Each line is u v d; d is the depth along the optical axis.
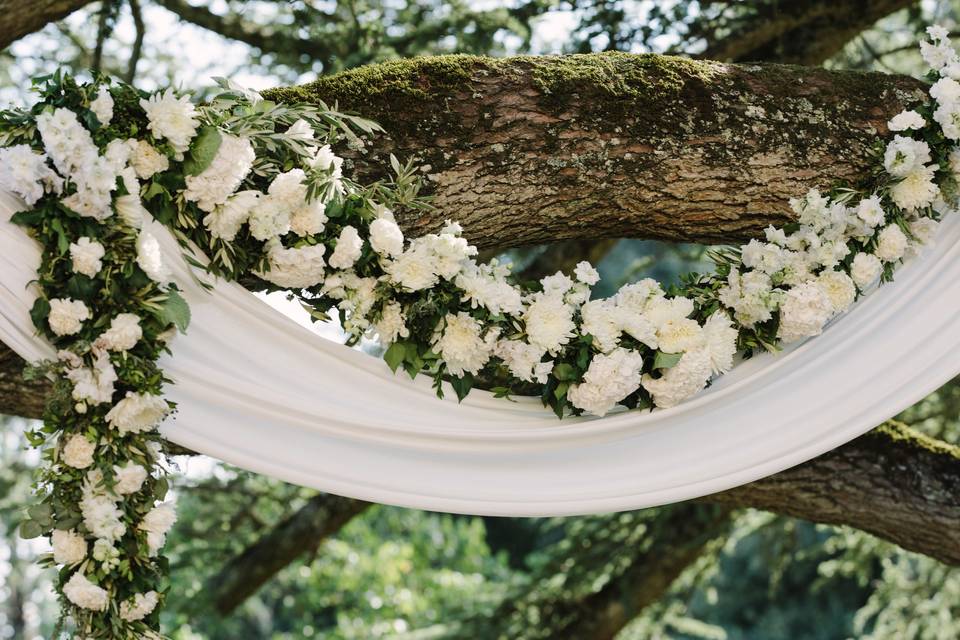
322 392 2.49
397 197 2.50
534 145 2.66
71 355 2.23
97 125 2.25
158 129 2.26
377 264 2.44
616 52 2.83
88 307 2.25
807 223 2.60
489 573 9.37
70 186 2.22
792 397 2.66
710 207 2.75
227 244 2.38
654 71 2.76
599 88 2.71
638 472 2.61
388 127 2.62
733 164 2.72
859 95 2.80
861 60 4.77
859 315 2.70
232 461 2.44
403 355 2.45
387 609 8.03
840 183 2.73
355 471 2.51
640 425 2.60
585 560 5.05
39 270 2.26
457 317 2.43
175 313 2.29
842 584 12.20
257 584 4.95
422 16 4.21
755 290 2.53
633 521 5.03
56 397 2.24
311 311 2.46
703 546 5.16
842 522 3.39
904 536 3.35
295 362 2.48
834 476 3.31
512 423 2.57
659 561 5.07
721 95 2.75
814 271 2.65
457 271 2.39
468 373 2.50
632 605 5.09
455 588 8.33
